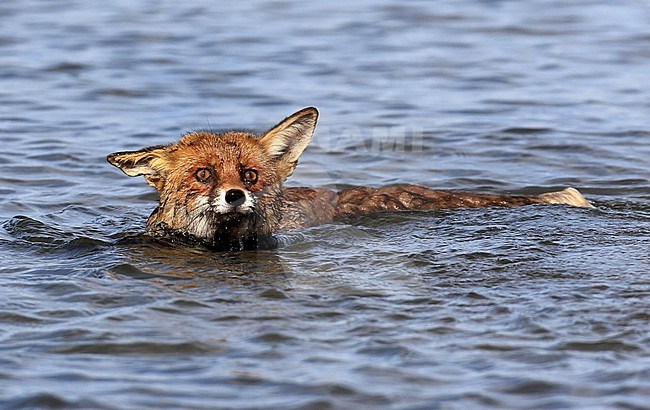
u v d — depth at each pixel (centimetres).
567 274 1062
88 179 1611
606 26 2842
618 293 998
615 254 1135
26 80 2262
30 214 1408
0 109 2036
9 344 894
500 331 913
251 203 1212
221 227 1223
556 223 1282
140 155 1295
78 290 1033
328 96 2152
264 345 889
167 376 831
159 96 2150
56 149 1769
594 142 1823
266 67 2403
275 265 1130
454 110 2052
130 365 852
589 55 2528
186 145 1287
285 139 1305
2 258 1165
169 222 1280
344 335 910
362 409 774
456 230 1259
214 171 1248
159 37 2698
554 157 1744
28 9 3050
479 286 1032
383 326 927
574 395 791
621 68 2398
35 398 788
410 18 2953
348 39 2703
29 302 996
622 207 1441
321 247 1198
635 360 849
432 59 2492
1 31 2730
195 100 2119
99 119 1977
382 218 1334
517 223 1287
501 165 1706
